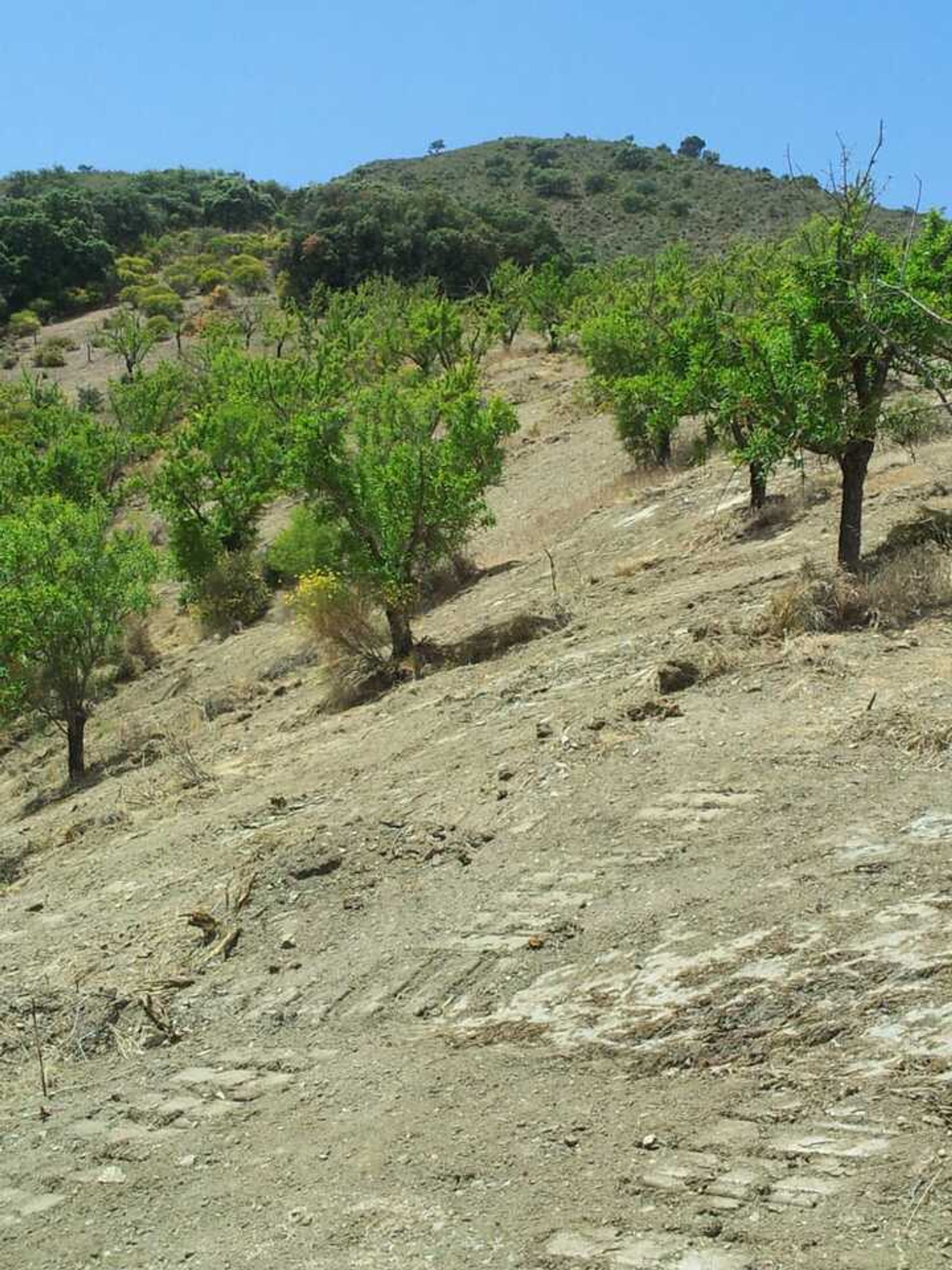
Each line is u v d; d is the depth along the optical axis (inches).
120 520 1542.8
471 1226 174.7
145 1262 186.7
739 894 265.9
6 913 424.5
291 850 361.7
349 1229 181.3
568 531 838.5
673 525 731.4
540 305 1881.2
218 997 299.1
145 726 764.6
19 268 3599.9
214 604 1011.3
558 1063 221.9
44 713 748.0
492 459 685.9
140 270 3858.3
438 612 744.3
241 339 2618.1
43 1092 270.5
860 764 323.0
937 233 444.8
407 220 3376.0
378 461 658.2
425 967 277.3
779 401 467.8
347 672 652.1
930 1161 166.7
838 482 669.9
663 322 915.4
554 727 415.5
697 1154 181.3
